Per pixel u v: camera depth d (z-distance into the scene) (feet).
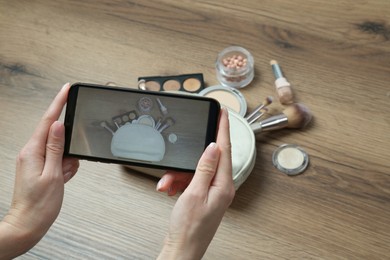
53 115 1.88
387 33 2.77
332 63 2.71
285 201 2.39
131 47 2.85
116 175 2.48
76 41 2.89
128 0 3.00
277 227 2.33
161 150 1.92
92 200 2.43
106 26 2.93
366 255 2.26
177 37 2.86
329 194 2.39
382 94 2.61
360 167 2.44
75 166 2.03
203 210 1.76
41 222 1.83
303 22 2.85
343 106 2.60
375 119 2.55
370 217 2.33
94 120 1.92
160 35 2.88
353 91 2.63
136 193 2.44
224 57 2.75
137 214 2.39
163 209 2.40
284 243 2.30
